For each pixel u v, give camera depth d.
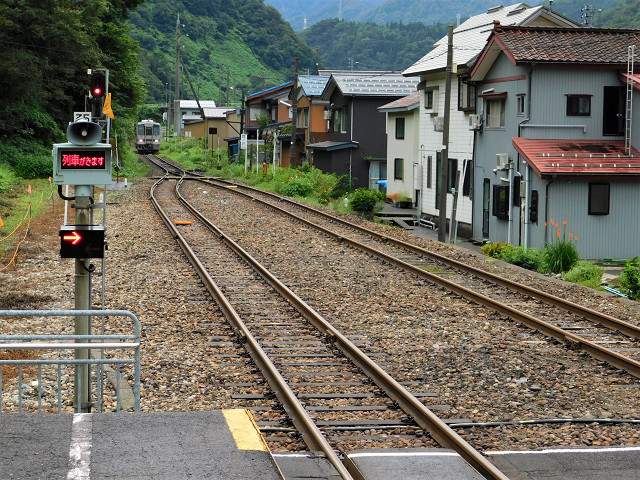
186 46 164.00
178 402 9.10
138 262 18.77
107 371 10.26
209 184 47.09
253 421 7.26
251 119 77.00
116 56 57.53
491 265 19.72
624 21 113.31
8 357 10.86
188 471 6.05
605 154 26.48
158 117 144.62
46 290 15.55
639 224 25.91
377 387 9.62
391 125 43.97
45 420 7.19
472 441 7.83
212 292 15.05
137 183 46.69
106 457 6.29
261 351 10.65
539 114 27.23
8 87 42.66
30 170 43.69
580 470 7.06
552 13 34.97
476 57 31.27
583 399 9.34
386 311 13.93
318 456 7.23
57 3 41.66
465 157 33.12
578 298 15.61
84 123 8.24
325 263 18.95
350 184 47.53
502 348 11.57
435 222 36.69
